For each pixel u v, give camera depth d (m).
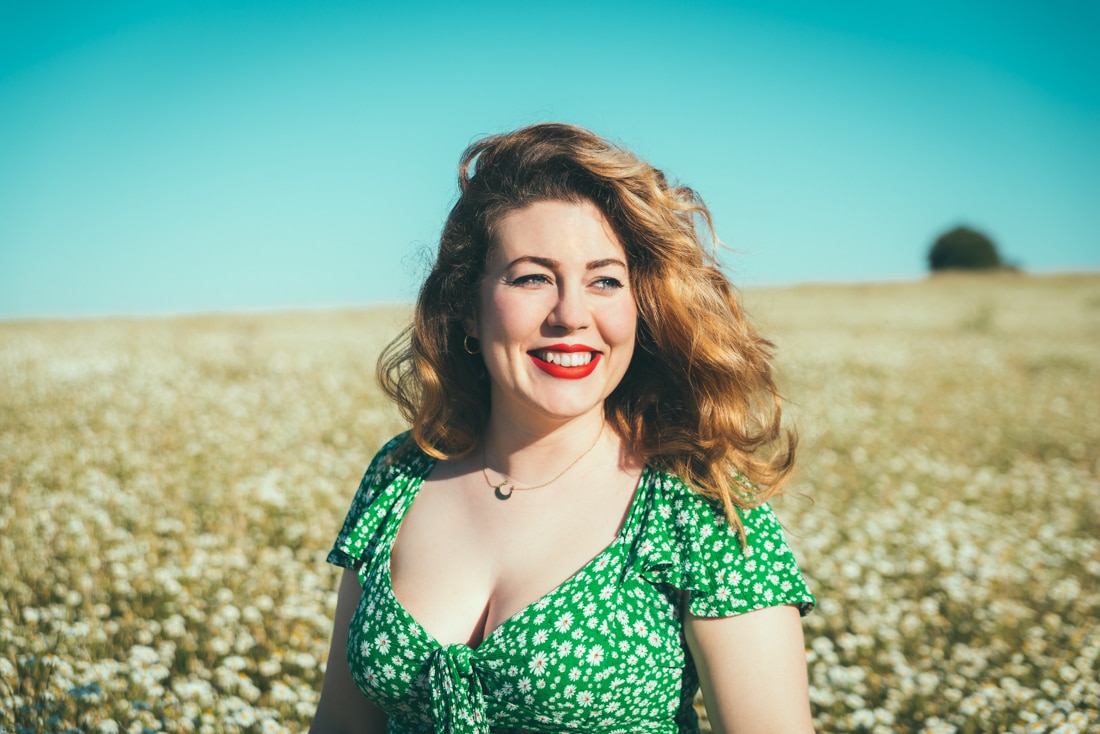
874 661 4.37
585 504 1.93
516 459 2.00
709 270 2.01
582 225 1.90
